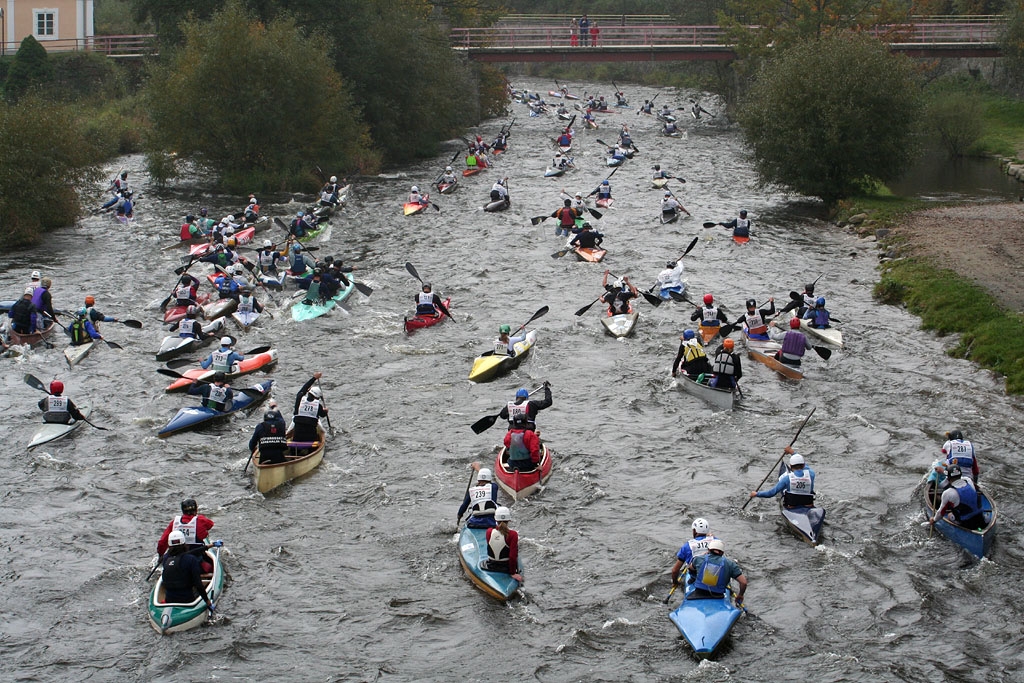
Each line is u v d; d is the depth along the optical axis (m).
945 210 42.41
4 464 19.08
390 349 25.91
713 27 83.38
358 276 33.25
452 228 41.53
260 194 49.66
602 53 79.81
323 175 53.94
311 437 19.33
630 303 30.09
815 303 27.23
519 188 52.19
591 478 18.55
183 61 50.22
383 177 56.56
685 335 23.20
